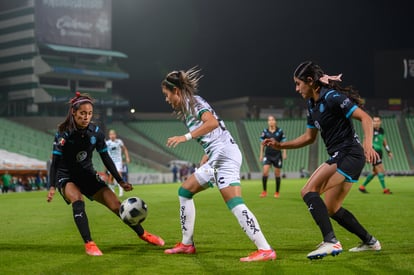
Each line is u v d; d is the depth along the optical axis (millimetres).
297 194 40625
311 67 12438
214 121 12273
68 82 109438
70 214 25672
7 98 107625
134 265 11789
